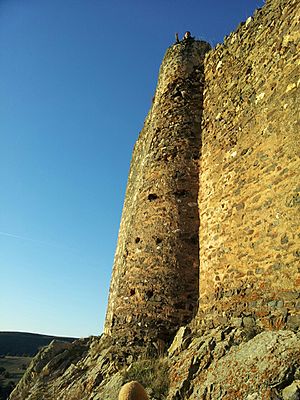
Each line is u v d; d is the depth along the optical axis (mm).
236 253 7016
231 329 6207
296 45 6613
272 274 5992
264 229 6402
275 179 6395
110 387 6910
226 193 7809
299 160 5918
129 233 9688
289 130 6297
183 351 6656
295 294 5457
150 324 7980
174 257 8508
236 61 8797
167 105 10609
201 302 7715
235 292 6727
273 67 7164
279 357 4602
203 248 8219
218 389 4906
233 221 7336
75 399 7820
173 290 8188
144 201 9625
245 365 4906
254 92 7633
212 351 5891
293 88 6418
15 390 12492
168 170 9562
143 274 8664
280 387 4234
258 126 7203
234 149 7891
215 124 9070
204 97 10258
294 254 5645
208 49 11383
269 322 5703
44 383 10977
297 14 6766
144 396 4430
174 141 9891
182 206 9008
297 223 5711
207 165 8961
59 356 12273
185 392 5477
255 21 8312
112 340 8422
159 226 9008
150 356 7398
